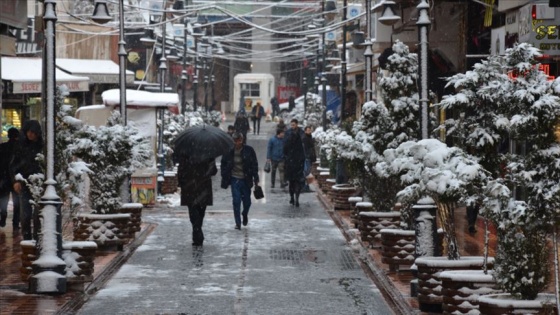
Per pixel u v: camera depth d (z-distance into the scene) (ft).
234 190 124.67
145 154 106.11
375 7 145.07
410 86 100.63
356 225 119.75
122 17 125.08
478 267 67.97
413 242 87.15
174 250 104.42
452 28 161.17
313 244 109.50
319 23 265.75
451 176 62.34
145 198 153.79
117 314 69.72
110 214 101.96
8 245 105.19
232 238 114.83
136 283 83.20
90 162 101.60
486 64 69.87
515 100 58.95
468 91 69.82
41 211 77.66
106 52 228.02
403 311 70.03
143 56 234.17
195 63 313.12
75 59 219.41
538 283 54.95
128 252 101.96
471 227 115.65
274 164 196.44
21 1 145.28
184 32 261.03
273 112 453.58
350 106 268.00
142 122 153.07
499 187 54.65
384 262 88.22
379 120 102.99
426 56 76.28
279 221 134.00
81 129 102.37
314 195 180.24
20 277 84.33
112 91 152.87
